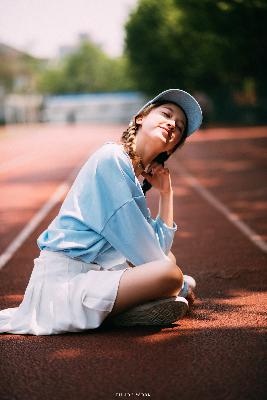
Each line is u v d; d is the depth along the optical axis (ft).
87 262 11.37
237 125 141.79
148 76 183.62
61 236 11.26
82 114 283.38
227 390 8.70
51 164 59.41
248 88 150.92
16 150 84.99
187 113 11.87
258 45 91.40
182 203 31.19
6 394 8.74
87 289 11.07
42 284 11.37
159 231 12.49
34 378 9.29
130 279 11.00
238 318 12.26
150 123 11.61
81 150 80.69
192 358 9.96
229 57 101.55
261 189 35.94
